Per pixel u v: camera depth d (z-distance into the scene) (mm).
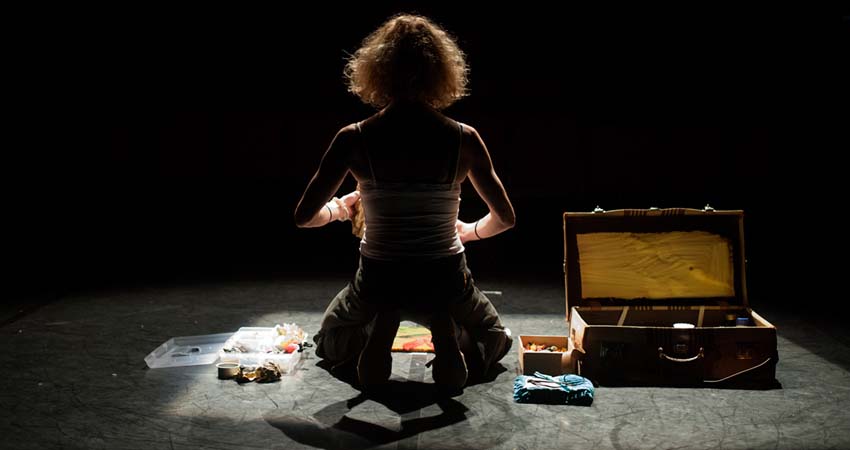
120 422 2867
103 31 7723
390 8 7719
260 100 7969
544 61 7773
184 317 4328
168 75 7879
